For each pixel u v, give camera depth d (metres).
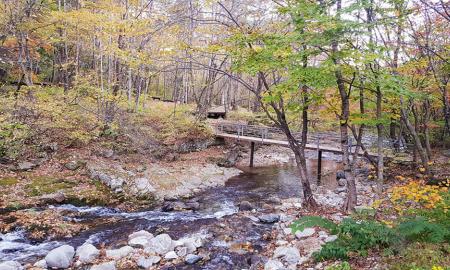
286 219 10.08
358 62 7.84
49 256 7.14
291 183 17.34
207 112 27.62
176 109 23.73
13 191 11.73
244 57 9.66
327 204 11.84
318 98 10.07
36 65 23.08
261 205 13.03
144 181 14.72
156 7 22.16
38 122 15.23
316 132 25.47
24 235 8.83
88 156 16.09
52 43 21.08
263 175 19.33
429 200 6.55
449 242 5.76
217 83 35.19
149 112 21.69
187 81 29.19
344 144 9.94
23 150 14.58
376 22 8.16
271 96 9.82
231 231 9.39
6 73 20.05
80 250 7.68
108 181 14.02
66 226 9.56
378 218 7.61
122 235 9.10
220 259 7.64
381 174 10.21
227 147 24.25
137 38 18.77
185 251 7.88
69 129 16.58
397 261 5.49
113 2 18.09
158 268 7.12
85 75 18.88
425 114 16.70
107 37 16.14
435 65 13.12
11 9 16.83
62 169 14.52
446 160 16.83
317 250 7.00
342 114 9.87
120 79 20.25
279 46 8.62
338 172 18.19
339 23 7.32
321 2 8.89
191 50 11.08
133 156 17.83
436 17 11.56
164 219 10.80
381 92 9.88
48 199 11.69
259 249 8.17
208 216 11.34
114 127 17.06
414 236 6.07
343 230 6.23
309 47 9.01
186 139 21.94
